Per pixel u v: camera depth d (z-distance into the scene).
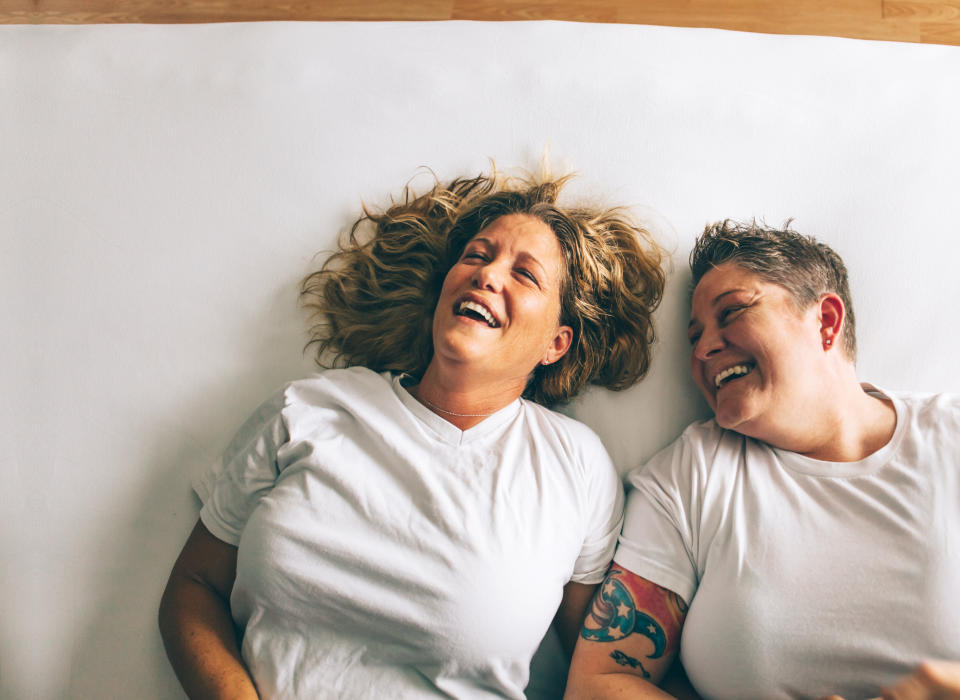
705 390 1.08
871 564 0.90
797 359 0.97
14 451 1.09
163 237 1.18
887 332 1.14
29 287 1.15
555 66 1.25
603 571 1.04
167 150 1.21
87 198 1.19
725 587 0.92
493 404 1.05
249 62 1.26
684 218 1.19
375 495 0.94
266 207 1.20
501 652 0.93
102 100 1.24
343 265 1.18
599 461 1.05
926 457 0.94
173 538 1.08
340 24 1.30
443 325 1.00
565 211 1.15
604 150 1.21
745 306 1.00
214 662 0.91
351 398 1.01
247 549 0.93
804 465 0.98
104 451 1.10
